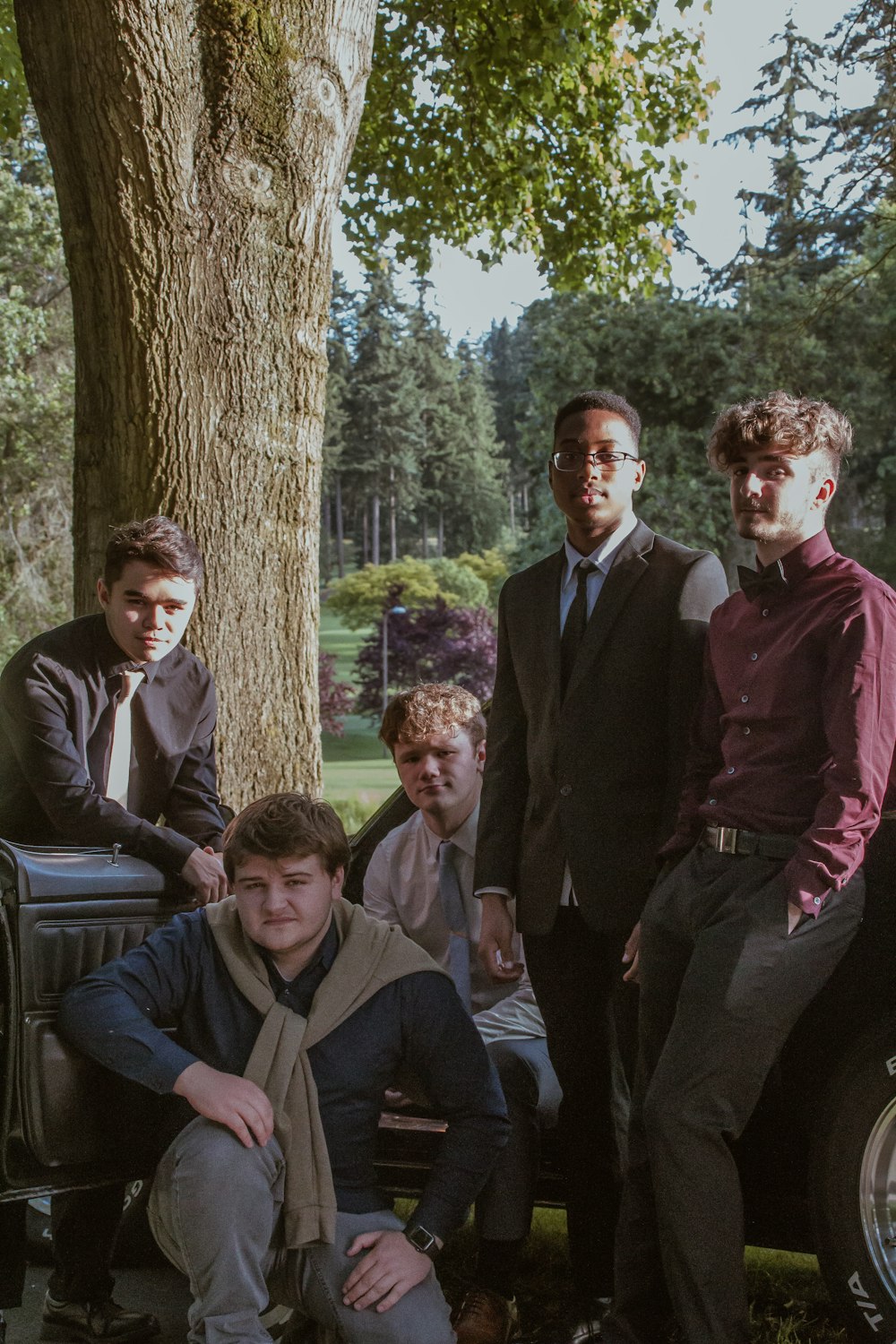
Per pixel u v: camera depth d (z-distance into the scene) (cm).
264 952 256
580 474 299
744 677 263
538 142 965
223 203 461
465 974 337
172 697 329
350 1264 241
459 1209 251
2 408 2214
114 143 440
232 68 458
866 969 261
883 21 1213
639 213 988
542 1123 310
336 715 3569
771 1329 301
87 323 463
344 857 259
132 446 460
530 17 816
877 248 2036
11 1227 259
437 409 9438
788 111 2928
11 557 2316
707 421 2330
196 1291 234
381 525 9331
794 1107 274
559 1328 304
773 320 2242
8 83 895
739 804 258
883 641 245
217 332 463
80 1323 292
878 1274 242
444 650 3506
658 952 264
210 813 336
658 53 947
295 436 483
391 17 941
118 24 430
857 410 2250
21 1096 243
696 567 296
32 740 300
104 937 262
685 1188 243
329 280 495
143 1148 260
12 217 2255
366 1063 250
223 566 466
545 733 303
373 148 997
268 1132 237
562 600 310
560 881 300
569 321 2478
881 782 240
